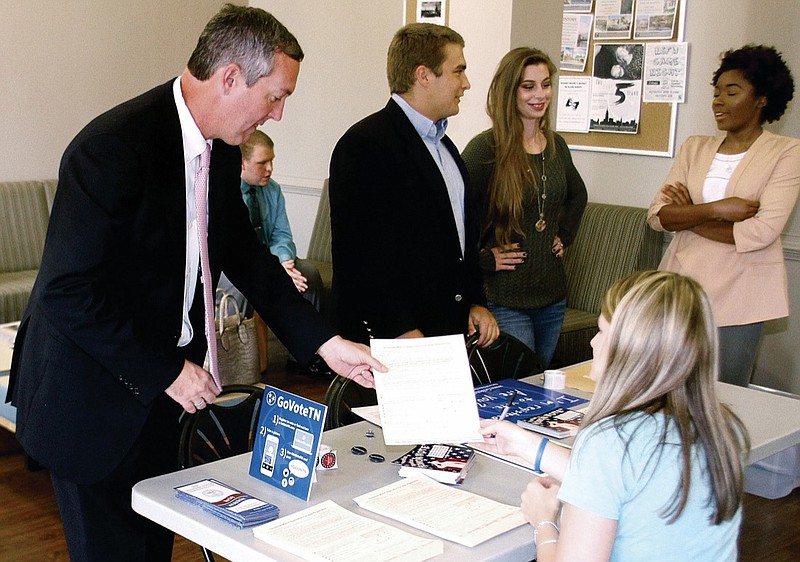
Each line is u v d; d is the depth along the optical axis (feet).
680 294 5.30
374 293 10.05
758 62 12.69
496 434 6.67
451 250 10.32
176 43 22.71
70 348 6.88
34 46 20.29
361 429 8.16
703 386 5.27
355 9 21.11
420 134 10.35
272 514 6.25
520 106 11.71
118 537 7.41
